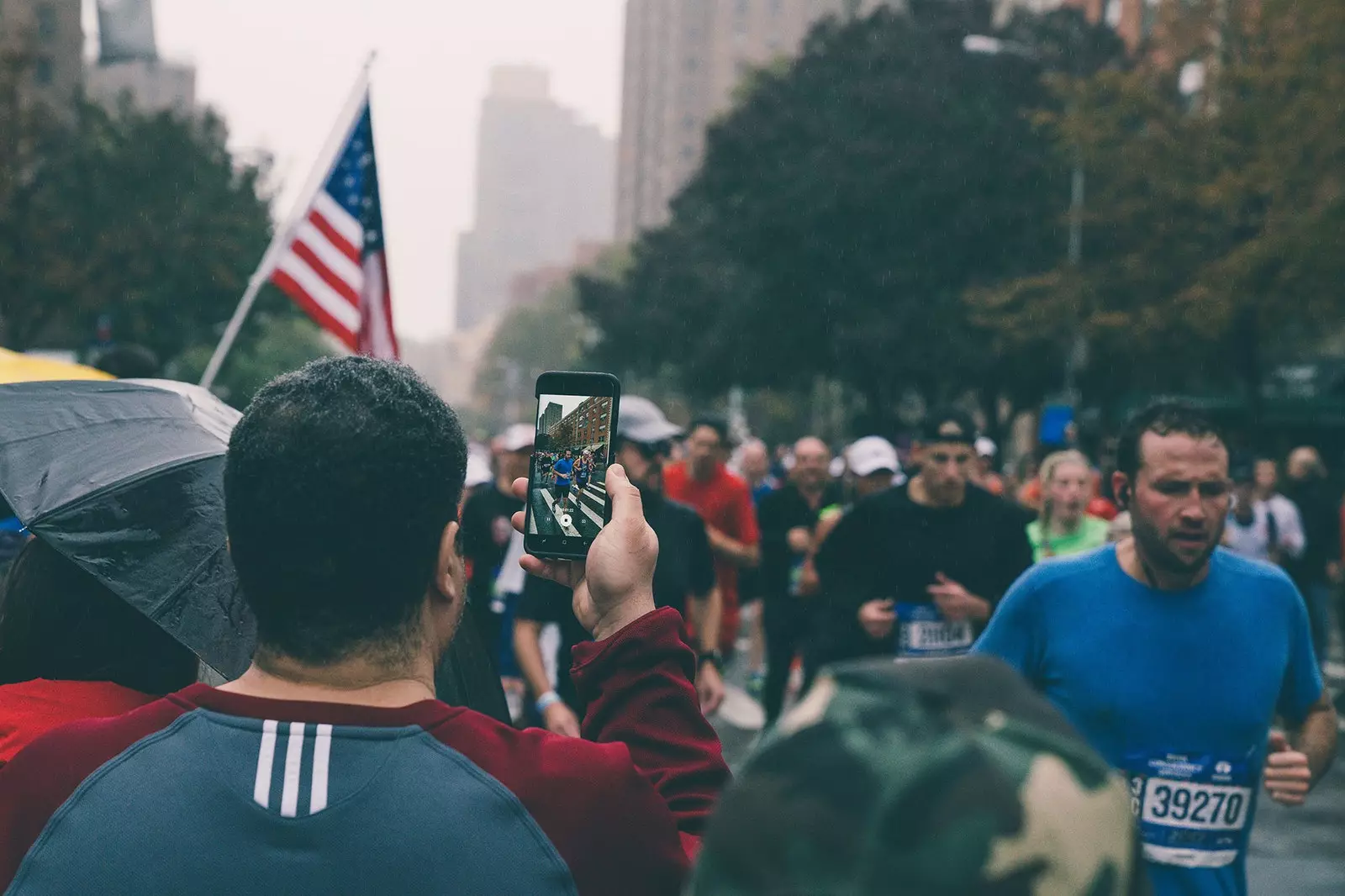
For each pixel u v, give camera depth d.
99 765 1.46
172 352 31.58
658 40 159.38
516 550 6.95
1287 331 31.02
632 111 176.00
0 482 2.38
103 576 2.29
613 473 1.86
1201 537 3.17
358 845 1.42
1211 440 3.18
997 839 0.73
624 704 1.71
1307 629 3.35
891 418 26.69
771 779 0.77
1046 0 53.16
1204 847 3.23
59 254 27.84
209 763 1.45
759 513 9.30
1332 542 13.41
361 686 1.52
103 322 22.19
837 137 37.72
